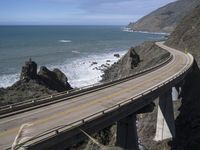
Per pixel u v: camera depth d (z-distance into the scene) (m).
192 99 65.94
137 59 125.06
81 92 45.75
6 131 28.50
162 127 57.47
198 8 139.25
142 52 141.38
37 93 64.75
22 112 34.88
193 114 60.47
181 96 71.31
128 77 61.28
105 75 123.38
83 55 182.50
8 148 23.72
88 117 31.00
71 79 114.44
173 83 58.47
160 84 50.81
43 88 69.75
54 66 139.25
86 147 48.03
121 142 40.78
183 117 62.16
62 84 83.50
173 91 70.00
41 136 25.20
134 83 55.84
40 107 37.28
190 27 128.88
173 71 70.81
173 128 57.50
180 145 53.12
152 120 63.94
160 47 129.00
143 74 67.56
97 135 50.56
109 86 52.47
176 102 69.88
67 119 32.28
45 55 176.88
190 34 123.44
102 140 50.53
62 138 27.41
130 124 40.81
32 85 70.44
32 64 77.19
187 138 54.22
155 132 60.97
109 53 194.88
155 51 126.44
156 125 61.06
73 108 36.94
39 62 150.12
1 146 25.00
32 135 27.08
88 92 46.66
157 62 109.06
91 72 129.62
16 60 153.88
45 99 38.94
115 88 50.72
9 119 32.16
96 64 147.62
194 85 72.31
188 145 51.50
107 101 40.84
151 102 46.41
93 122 31.66
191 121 58.53
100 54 189.25
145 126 63.94
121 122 40.94
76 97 43.28
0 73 119.50
